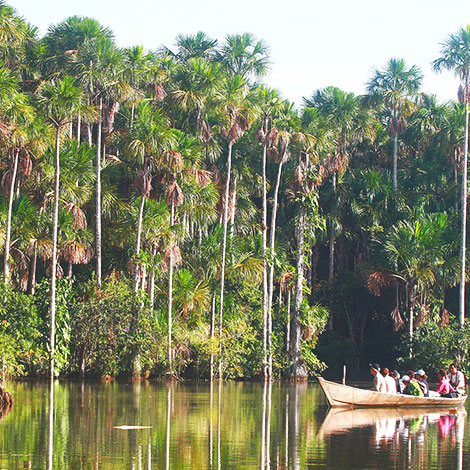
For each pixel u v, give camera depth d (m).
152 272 93.94
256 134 108.44
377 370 61.91
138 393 69.81
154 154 91.00
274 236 116.25
